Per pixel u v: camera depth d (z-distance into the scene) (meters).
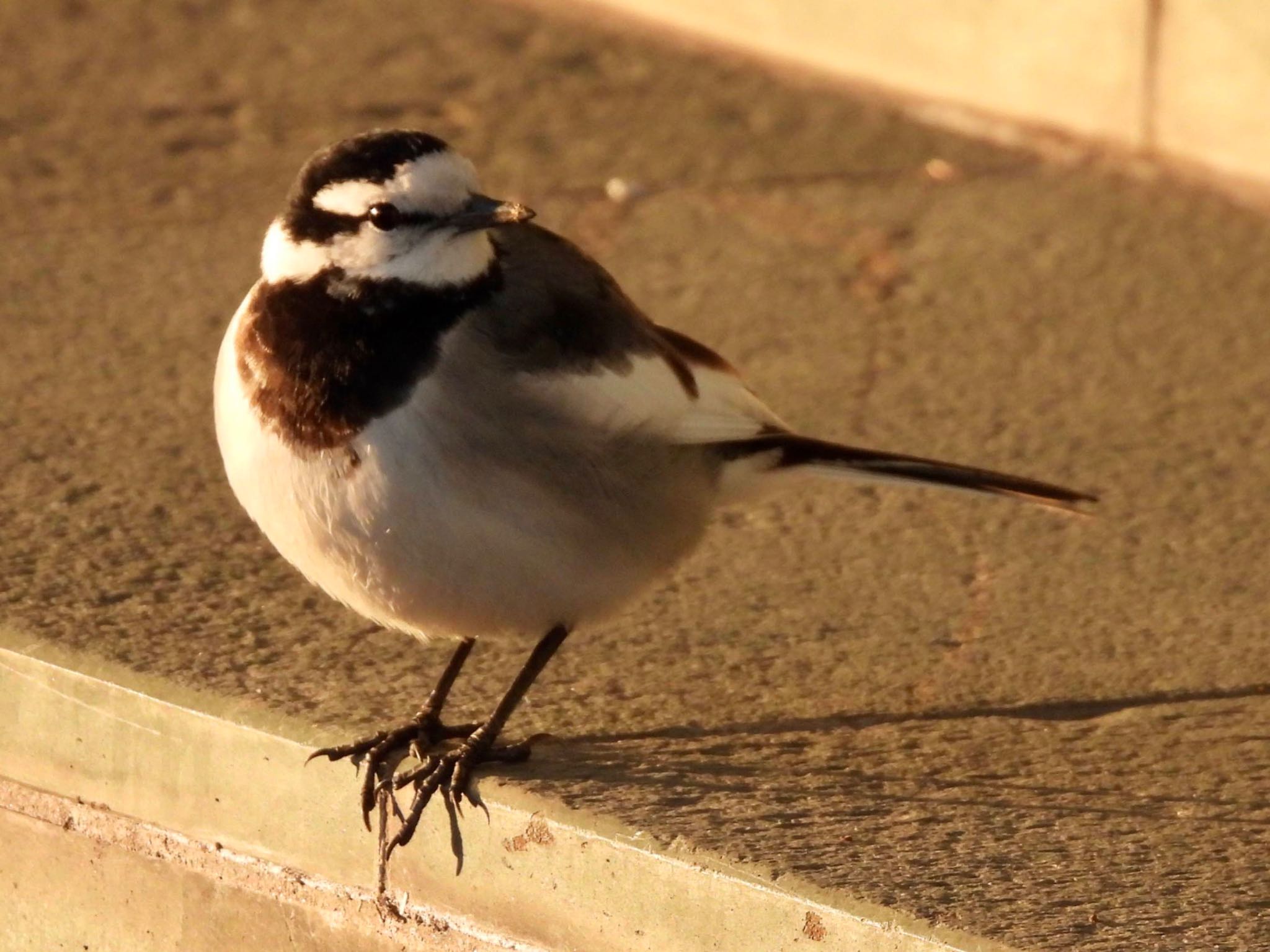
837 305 14.52
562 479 8.86
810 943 7.76
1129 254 15.30
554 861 8.33
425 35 18.66
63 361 13.15
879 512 11.91
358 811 8.77
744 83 18.00
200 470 11.83
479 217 8.80
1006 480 10.23
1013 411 13.10
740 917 7.90
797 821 8.38
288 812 8.95
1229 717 9.64
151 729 9.21
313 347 8.71
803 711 9.63
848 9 17.95
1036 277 14.96
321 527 8.80
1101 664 10.20
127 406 12.59
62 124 16.75
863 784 8.82
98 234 15.08
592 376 9.02
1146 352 13.91
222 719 9.03
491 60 18.20
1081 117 17.11
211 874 9.19
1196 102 16.50
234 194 15.78
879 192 16.23
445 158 8.86
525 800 8.46
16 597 10.16
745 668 10.08
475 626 9.18
